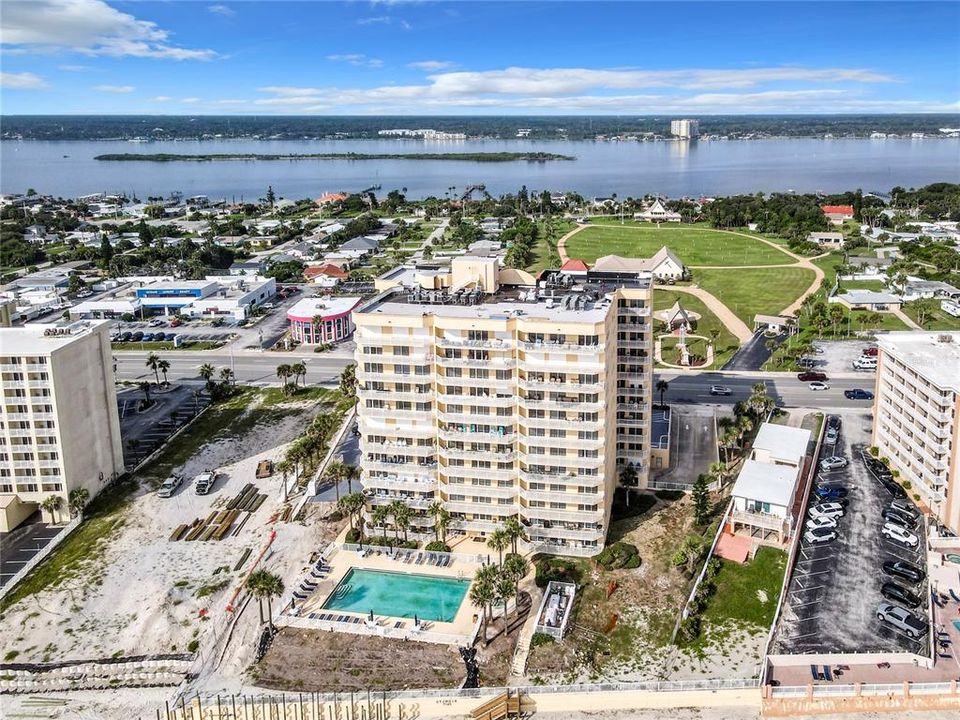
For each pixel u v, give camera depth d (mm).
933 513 151500
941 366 156500
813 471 169125
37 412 162750
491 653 121500
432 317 141500
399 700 111375
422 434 147375
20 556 155000
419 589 137875
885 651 116312
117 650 125562
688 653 119188
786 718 107125
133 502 173000
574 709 110375
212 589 139375
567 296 150000
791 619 124250
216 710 111438
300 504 167375
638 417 163500
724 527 149125
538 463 142000
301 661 120938
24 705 114438
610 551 142375
